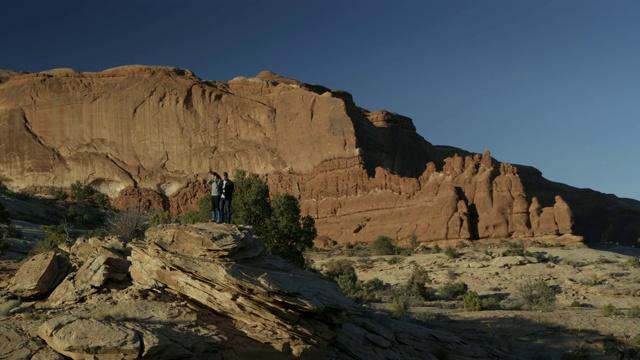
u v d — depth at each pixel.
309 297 19.20
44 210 93.62
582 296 55.62
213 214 23.03
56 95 145.50
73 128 143.12
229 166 132.88
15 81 150.00
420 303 51.09
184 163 136.62
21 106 145.25
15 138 142.75
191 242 20.08
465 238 94.31
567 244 88.81
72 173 138.62
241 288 18.78
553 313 45.50
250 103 137.50
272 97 139.62
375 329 28.75
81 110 143.50
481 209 97.81
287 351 18.98
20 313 18.91
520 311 47.22
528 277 63.62
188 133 138.38
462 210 96.88
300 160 127.56
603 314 45.88
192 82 143.00
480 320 42.78
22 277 21.77
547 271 65.56
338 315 20.69
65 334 15.69
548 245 88.25
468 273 66.75
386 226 105.62
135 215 48.91
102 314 17.31
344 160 121.06
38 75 149.50
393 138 157.50
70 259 24.12
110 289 20.39
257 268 19.89
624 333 40.47
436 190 104.12
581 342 38.47
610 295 55.72
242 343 18.50
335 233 110.81
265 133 134.00
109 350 15.52
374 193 112.19
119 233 46.41
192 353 16.59
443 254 79.69
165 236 20.58
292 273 20.94
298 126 130.62
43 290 21.34
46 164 140.25
